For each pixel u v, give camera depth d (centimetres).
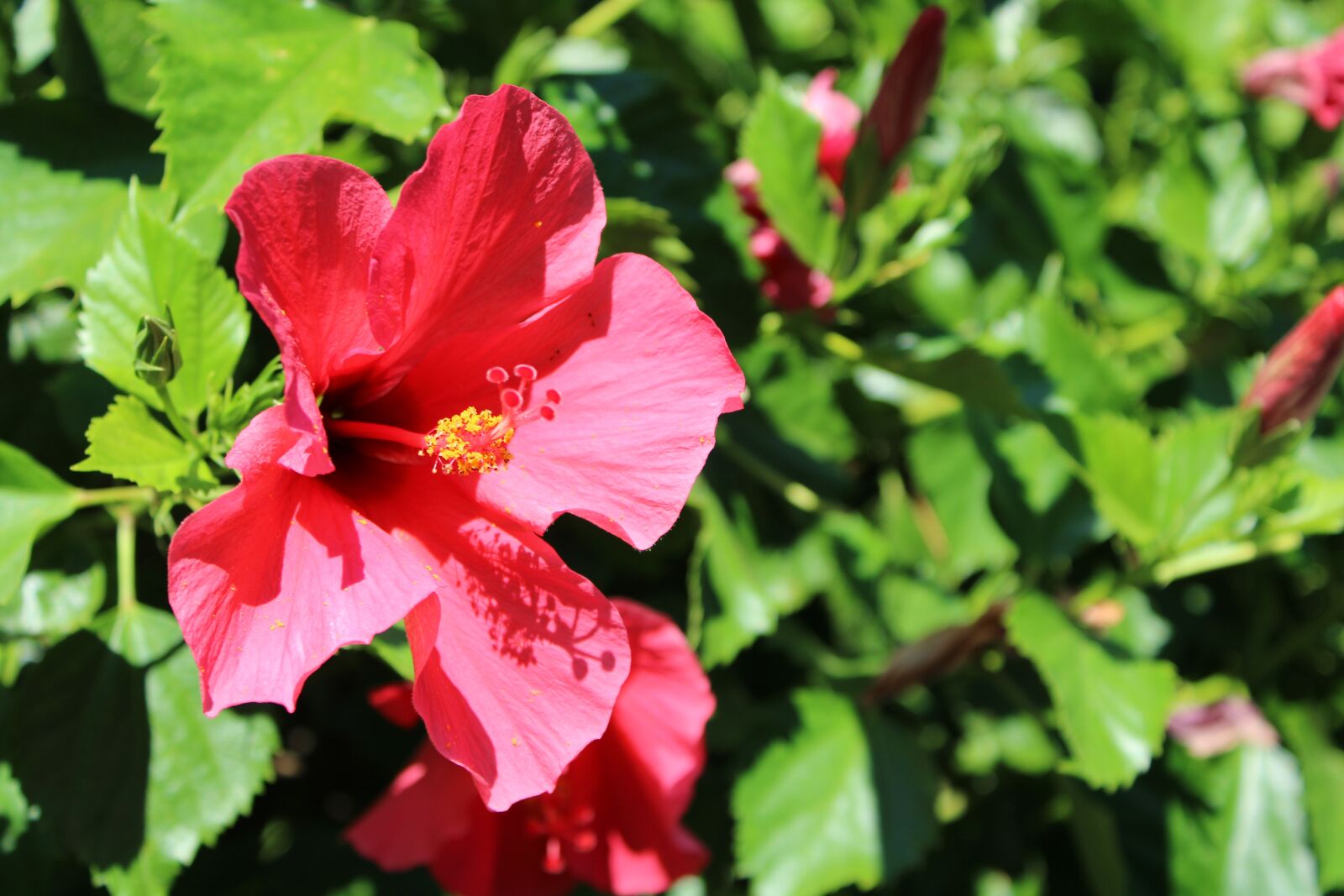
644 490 42
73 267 48
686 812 60
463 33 58
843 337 57
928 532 67
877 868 57
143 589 50
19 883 51
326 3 49
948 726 64
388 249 40
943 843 63
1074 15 71
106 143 50
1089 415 59
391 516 43
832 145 57
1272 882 61
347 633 40
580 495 42
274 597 40
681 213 54
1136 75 79
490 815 52
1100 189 69
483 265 42
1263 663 65
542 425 43
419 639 41
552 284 42
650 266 42
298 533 41
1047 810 64
